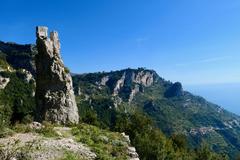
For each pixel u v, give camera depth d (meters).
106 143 38.81
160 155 82.44
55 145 32.44
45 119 49.81
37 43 53.12
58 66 51.94
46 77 51.75
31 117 51.25
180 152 96.62
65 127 46.69
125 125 93.69
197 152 111.56
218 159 113.69
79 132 41.41
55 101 50.94
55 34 54.03
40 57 52.81
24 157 28.66
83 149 33.59
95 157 32.62
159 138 93.12
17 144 30.48
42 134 36.31
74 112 52.44
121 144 39.44
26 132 36.31
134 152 38.03
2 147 29.34
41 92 52.06
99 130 45.78
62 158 30.09
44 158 29.23
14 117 47.50
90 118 89.88
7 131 34.41
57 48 53.47
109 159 33.19
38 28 53.12
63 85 51.75
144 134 89.81
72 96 52.94
